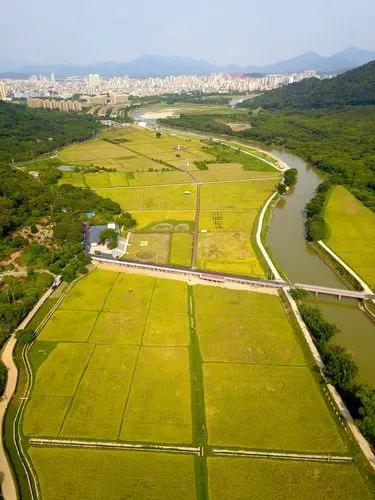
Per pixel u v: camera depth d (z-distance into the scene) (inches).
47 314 6392.7
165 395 4904.0
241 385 5034.5
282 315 6363.2
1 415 4623.5
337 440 4335.6
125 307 6574.8
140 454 4220.0
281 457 4170.8
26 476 4013.3
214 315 6368.1
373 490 3868.1
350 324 6407.5
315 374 5182.1
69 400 4854.8
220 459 4156.0
